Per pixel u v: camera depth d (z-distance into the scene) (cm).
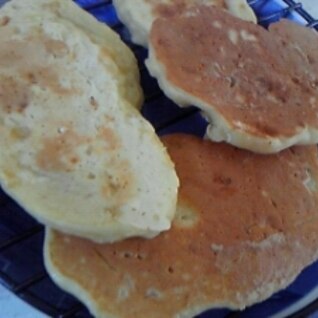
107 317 19
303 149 24
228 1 26
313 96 24
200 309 20
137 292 19
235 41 24
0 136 20
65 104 21
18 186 19
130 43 26
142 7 24
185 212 21
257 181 22
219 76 22
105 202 19
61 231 19
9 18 22
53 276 19
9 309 22
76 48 22
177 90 21
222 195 22
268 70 23
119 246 20
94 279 19
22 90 20
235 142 22
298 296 22
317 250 22
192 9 24
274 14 29
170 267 20
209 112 21
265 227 21
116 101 21
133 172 20
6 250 20
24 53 21
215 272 20
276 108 23
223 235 21
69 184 19
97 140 20
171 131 24
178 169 22
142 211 19
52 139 20
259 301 21
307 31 26
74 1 26
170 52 22
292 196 22
